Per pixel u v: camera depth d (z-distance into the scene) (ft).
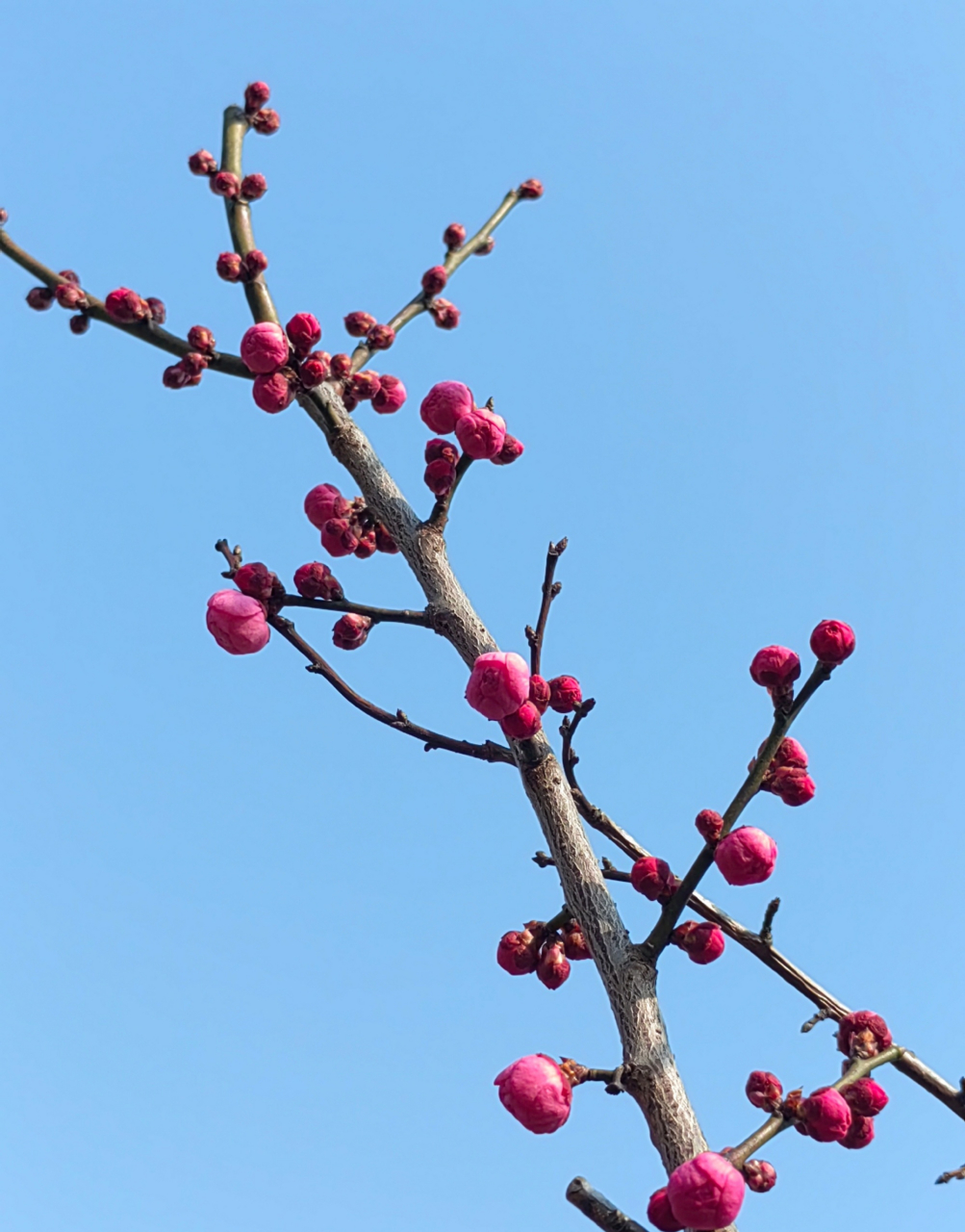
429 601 15.69
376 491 16.57
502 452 17.15
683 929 13.46
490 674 13.26
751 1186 11.49
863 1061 12.50
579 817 14.46
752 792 12.80
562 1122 11.52
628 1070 11.99
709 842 12.75
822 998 14.29
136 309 15.94
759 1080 12.58
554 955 14.12
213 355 16.15
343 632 16.37
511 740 14.61
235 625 14.94
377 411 18.13
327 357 17.02
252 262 17.21
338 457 16.90
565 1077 11.59
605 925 13.33
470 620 15.46
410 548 16.02
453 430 16.26
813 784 13.64
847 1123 11.37
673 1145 11.62
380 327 17.93
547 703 14.83
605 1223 10.49
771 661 12.79
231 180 18.35
